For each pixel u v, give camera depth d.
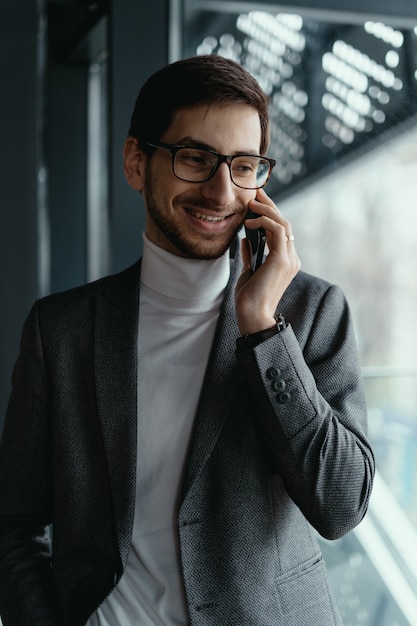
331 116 2.29
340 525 1.06
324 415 1.07
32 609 1.17
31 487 1.23
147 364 1.18
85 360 1.19
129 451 1.12
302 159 2.33
